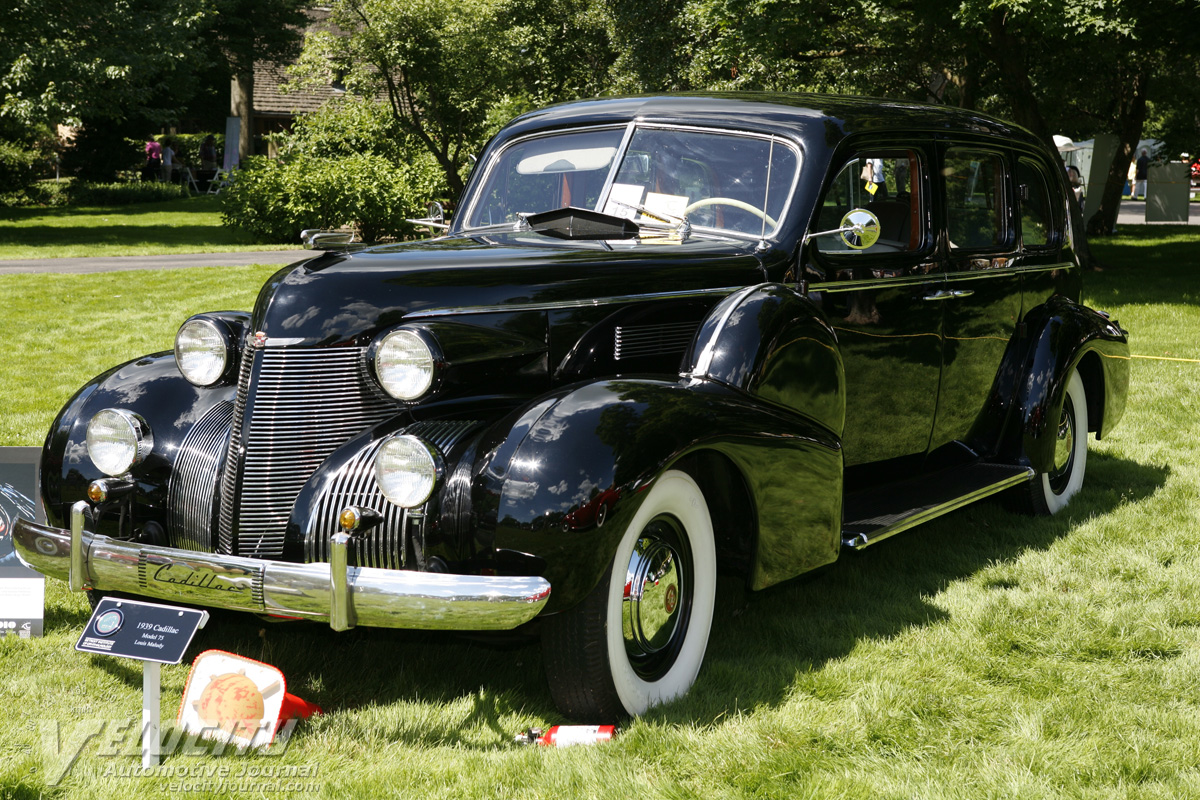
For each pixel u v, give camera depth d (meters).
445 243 3.53
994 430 4.79
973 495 4.16
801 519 3.20
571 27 26.02
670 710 2.93
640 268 3.34
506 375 3.09
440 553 2.72
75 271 14.69
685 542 3.06
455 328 2.96
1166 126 22.84
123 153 34.56
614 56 25.73
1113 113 24.94
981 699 3.03
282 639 3.51
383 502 2.81
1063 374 4.68
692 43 19.89
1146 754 2.70
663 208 3.83
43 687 3.14
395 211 20.16
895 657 3.34
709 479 3.21
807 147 3.73
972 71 16.59
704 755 2.68
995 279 4.57
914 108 4.32
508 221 4.17
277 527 2.91
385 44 22.41
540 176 4.15
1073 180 16.89
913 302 4.10
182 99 22.94
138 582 2.80
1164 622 3.59
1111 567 4.16
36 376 8.10
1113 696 3.05
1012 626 3.55
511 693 3.10
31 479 3.60
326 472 2.88
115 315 11.07
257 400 2.90
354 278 3.01
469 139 24.38
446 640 2.92
